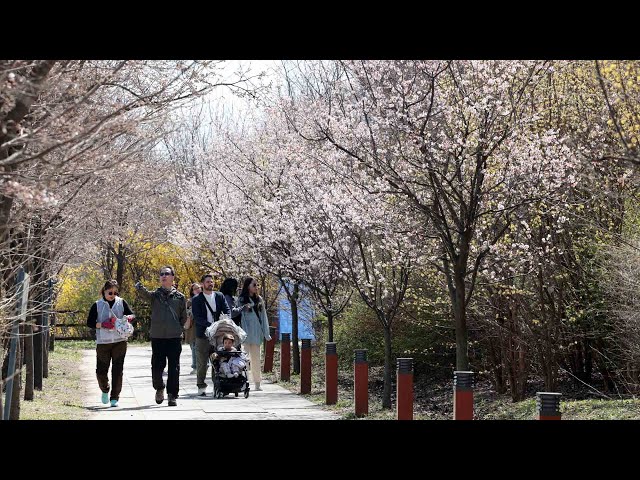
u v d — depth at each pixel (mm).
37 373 21141
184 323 18953
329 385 19500
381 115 15547
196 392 22531
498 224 17375
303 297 29125
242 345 22734
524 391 19531
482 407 19609
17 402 14203
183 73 10477
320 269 23469
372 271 21297
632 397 17359
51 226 15625
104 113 10422
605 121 15547
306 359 22078
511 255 16750
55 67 9742
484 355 23188
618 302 16734
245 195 29750
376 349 25781
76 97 9719
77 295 47781
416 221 17188
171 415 17078
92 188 15555
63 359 33375
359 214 18562
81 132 8375
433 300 21969
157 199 35844
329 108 22078
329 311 24547
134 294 49875
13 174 8195
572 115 17547
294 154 23844
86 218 16109
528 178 15320
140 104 10203
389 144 16609
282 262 25203
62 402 18984
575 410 15117
